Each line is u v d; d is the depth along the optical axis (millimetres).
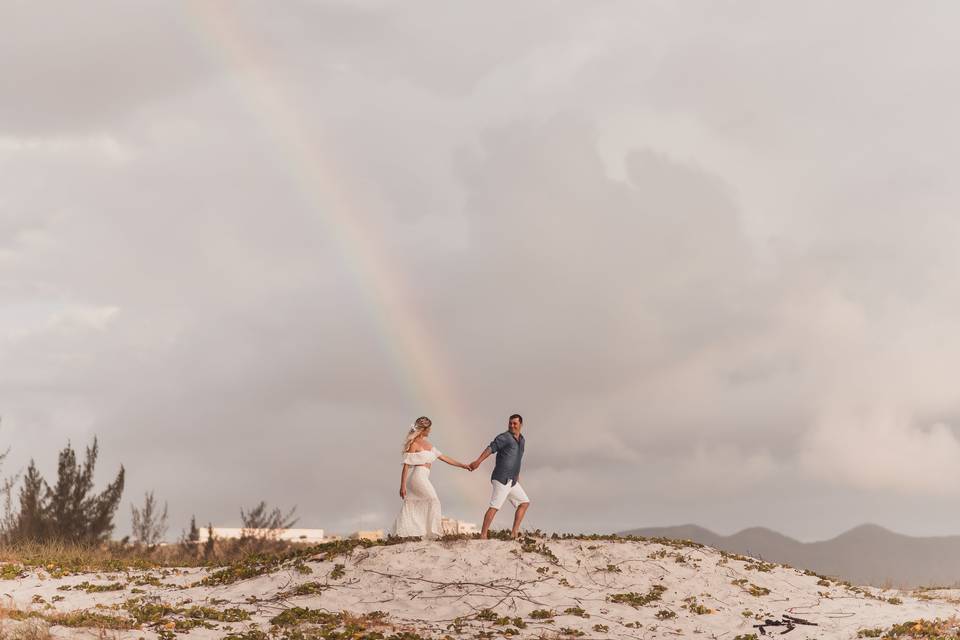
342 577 14484
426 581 14227
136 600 13633
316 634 11500
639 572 15273
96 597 14148
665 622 13102
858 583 18438
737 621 13352
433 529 16344
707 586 15047
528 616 13070
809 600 14984
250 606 13344
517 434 16484
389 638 11414
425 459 16391
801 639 12500
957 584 19328
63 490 26625
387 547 15500
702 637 12453
